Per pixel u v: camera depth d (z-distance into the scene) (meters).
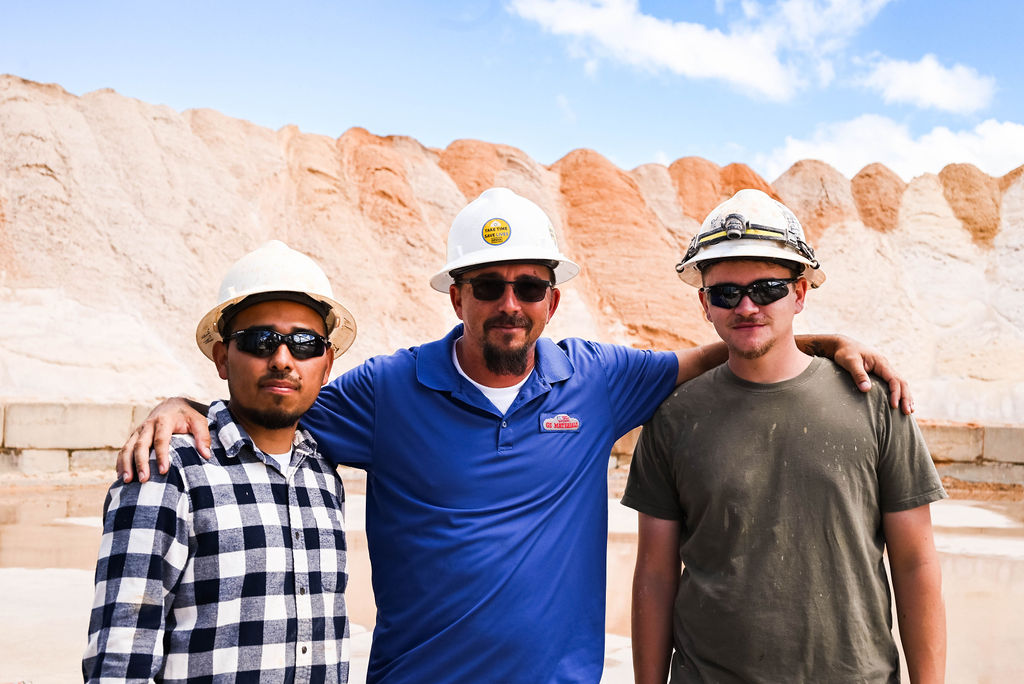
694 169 29.50
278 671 1.82
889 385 2.28
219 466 1.89
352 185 25.03
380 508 2.37
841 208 28.45
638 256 25.92
